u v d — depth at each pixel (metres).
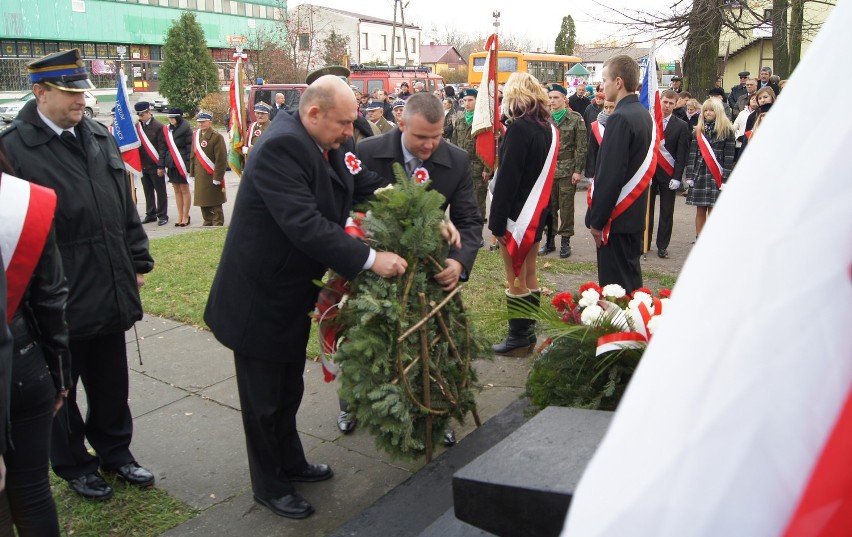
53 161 3.04
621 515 0.63
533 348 4.96
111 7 45.31
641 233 4.54
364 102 17.52
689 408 0.63
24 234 2.23
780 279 0.62
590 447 1.77
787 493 0.60
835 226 0.61
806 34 13.92
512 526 1.65
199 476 3.57
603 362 2.77
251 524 3.15
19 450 2.43
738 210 0.66
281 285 2.92
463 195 3.56
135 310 3.33
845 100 0.63
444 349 3.01
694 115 11.45
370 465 3.63
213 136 10.44
